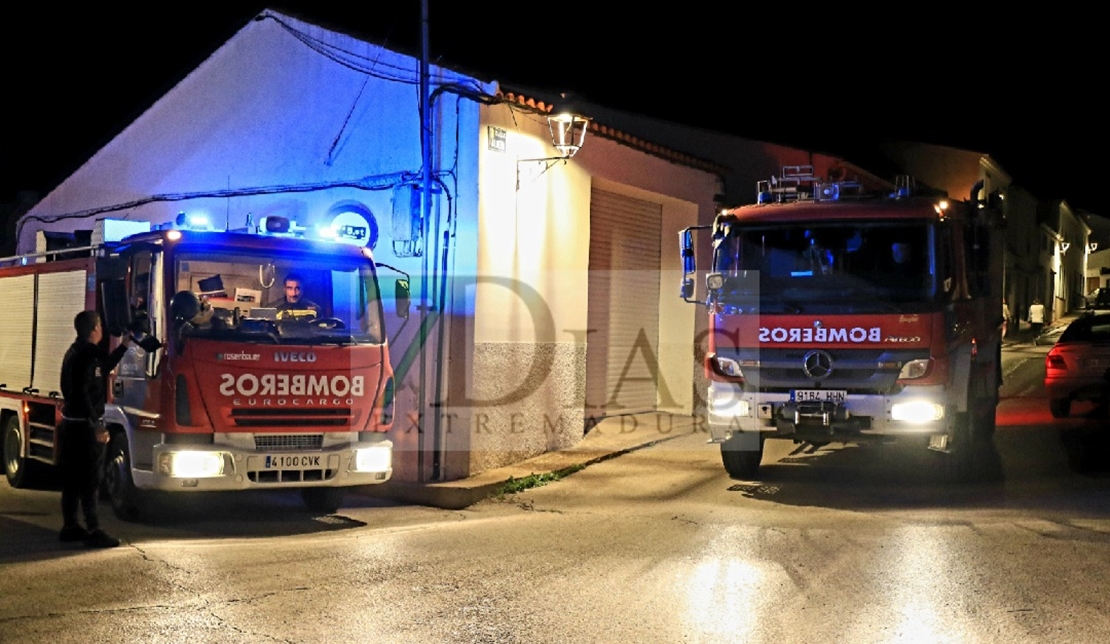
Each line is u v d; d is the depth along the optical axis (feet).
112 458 31.42
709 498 33.96
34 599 20.83
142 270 29.81
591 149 45.09
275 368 29.22
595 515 31.58
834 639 18.60
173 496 30.86
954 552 24.91
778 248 34.24
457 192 37.93
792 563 24.22
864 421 32.76
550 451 42.88
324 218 42.06
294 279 30.86
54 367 34.78
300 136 43.37
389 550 26.32
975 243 36.76
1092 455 41.37
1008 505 31.35
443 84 37.81
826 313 33.14
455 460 37.11
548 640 18.67
